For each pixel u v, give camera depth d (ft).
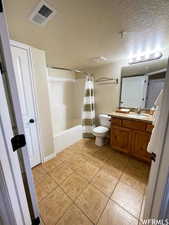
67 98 11.73
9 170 1.90
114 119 7.08
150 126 5.58
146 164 6.23
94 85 9.81
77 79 11.58
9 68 1.79
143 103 7.38
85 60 7.86
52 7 2.94
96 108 10.05
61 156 7.09
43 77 5.95
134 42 5.15
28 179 2.38
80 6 2.91
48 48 5.70
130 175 5.41
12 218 2.08
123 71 7.97
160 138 1.90
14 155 1.98
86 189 4.63
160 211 2.07
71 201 4.12
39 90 5.83
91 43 5.19
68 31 4.13
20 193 2.14
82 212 3.74
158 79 6.60
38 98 5.82
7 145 1.83
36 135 5.96
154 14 3.24
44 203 4.05
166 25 3.78
